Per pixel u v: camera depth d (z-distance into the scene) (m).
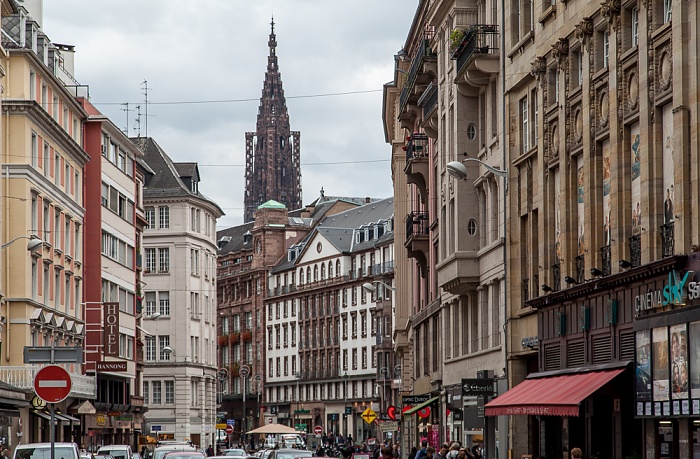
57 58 90.75
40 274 74.06
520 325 46.38
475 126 54.22
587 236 37.97
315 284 178.50
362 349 165.25
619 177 35.00
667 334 31.17
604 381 34.25
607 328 36.50
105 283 95.00
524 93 45.62
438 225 66.31
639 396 33.03
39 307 73.19
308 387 179.88
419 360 81.75
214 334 150.62
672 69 31.33
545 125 42.47
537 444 44.88
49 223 76.44
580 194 39.47
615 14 35.34
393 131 100.06
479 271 53.22
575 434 40.06
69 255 82.06
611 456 36.97
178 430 138.00
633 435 35.25
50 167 77.06
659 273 31.77
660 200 32.22
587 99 37.94
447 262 55.50
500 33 48.66
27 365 68.25
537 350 44.53
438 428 66.38
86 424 88.44
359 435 164.62
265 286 194.25
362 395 165.00
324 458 41.03
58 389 26.30
